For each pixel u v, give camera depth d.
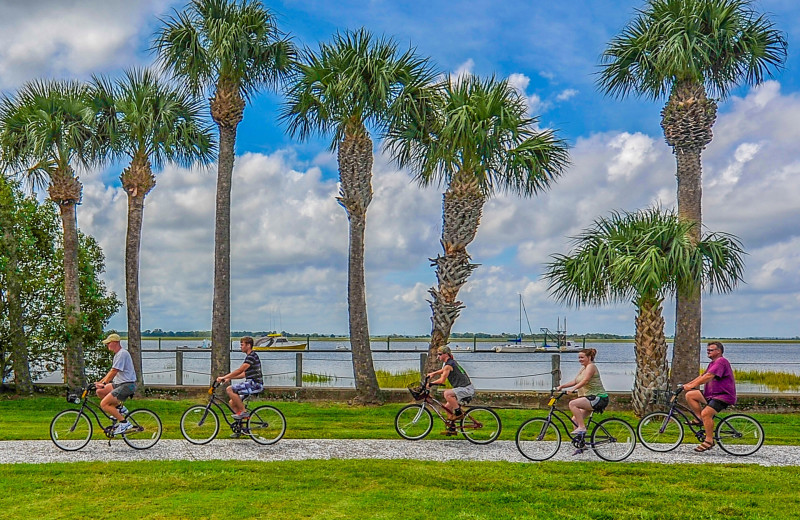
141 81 19.53
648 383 15.96
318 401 18.52
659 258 14.86
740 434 11.69
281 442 12.62
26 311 19.75
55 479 9.62
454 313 17.45
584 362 11.77
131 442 11.99
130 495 8.95
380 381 21.91
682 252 14.87
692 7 16.41
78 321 19.20
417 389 13.07
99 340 20.38
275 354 31.59
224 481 9.62
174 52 18.22
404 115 17.67
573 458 11.39
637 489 9.36
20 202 20.06
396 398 18.19
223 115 18.80
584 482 9.69
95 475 9.89
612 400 17.27
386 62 17.53
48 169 18.94
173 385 19.48
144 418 12.11
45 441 12.62
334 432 13.64
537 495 9.00
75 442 11.91
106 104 19.58
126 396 11.90
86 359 20.36
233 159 19.14
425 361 18.41
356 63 17.31
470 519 8.03
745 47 16.52
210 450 11.84
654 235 15.40
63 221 19.22
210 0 18.59
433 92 17.66
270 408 12.55
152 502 8.63
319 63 17.59
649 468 10.57
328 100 17.27
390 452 11.76
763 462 11.15
